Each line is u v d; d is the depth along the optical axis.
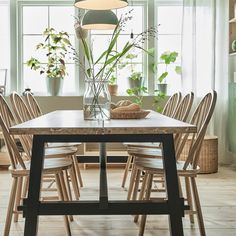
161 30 5.18
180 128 1.65
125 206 1.76
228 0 4.70
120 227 2.47
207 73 4.79
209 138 4.25
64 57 4.92
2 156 4.54
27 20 5.16
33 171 1.74
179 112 2.94
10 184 3.65
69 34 5.13
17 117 2.61
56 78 4.88
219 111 4.81
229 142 4.79
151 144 3.07
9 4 5.02
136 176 2.54
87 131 1.63
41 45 4.89
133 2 5.11
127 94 5.02
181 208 1.76
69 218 2.56
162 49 5.20
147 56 5.11
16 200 2.46
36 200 1.73
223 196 3.22
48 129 1.61
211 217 2.65
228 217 2.65
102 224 2.53
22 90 5.17
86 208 1.75
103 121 1.99
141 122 1.91
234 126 4.59
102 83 2.13
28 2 5.10
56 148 2.81
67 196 2.39
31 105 3.56
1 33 5.11
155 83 5.14
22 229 2.40
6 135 2.12
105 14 3.18
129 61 5.15
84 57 5.06
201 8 4.78
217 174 4.21
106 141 1.75
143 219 2.19
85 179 3.97
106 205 1.76
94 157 3.33
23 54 5.18
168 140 1.76
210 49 4.77
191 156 2.22
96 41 5.12
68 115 2.60
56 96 4.88
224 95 4.81
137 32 5.15
